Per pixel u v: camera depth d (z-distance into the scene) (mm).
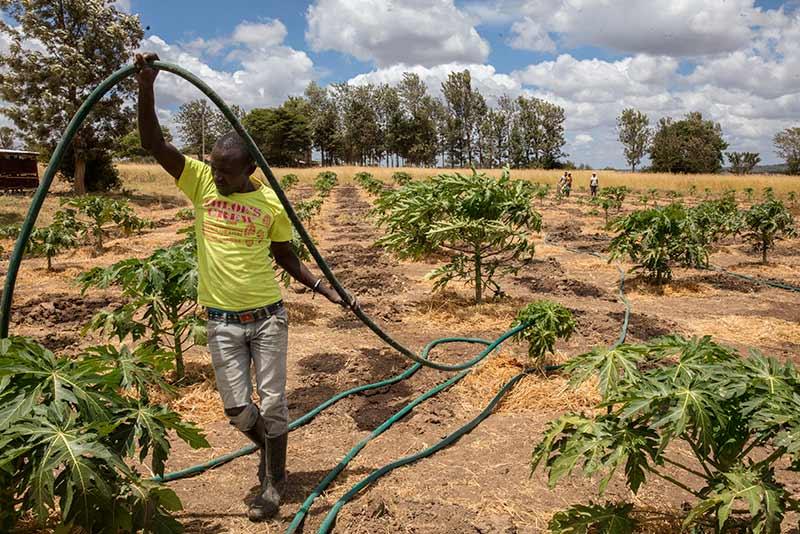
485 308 7898
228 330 3150
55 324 7430
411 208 7602
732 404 2631
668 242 9844
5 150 26703
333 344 6578
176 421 2869
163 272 4988
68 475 2420
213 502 3488
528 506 3473
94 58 28719
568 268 11656
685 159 84750
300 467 3900
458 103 98062
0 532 2627
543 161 93125
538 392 5094
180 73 2883
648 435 2646
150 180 39906
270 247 3455
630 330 7168
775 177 43562
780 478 3881
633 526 2766
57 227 10656
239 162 3043
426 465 3932
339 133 101875
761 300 9188
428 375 5535
